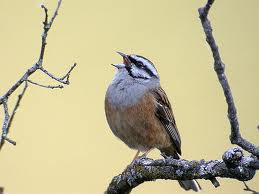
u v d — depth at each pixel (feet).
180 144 33.12
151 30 47.57
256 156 18.60
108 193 25.43
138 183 24.11
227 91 17.69
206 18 17.02
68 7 47.62
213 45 17.20
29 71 22.41
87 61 44.88
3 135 21.29
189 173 21.17
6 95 22.26
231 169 19.69
